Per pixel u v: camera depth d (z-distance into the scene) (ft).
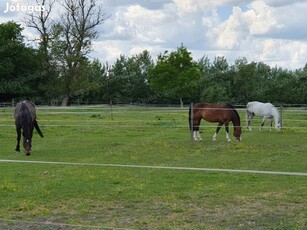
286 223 24.43
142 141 64.18
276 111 82.64
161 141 64.08
